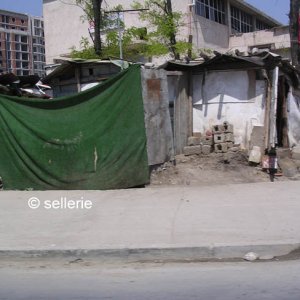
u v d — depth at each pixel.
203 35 29.86
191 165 12.27
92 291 5.63
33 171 11.39
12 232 7.97
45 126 11.28
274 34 32.66
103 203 9.78
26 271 6.57
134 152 11.14
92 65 14.98
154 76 11.67
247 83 12.80
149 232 7.62
